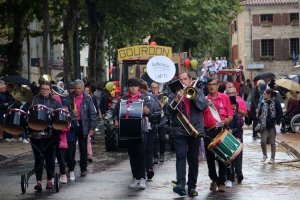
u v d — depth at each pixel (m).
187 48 60.22
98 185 14.05
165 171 16.34
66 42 36.34
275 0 73.25
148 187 13.72
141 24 41.91
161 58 18.53
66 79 36.56
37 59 48.41
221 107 13.05
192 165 12.48
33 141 13.32
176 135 12.32
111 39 52.66
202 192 12.97
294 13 72.94
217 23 56.44
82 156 15.54
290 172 15.98
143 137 13.38
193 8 51.50
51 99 13.34
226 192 12.94
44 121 12.85
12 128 13.05
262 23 73.25
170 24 50.97
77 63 35.50
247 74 73.88
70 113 14.73
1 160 19.39
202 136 12.40
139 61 24.16
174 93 12.52
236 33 79.00
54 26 44.69
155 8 40.47
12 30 45.56
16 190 13.55
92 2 40.81
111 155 20.30
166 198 12.26
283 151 21.34
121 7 40.19
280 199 12.06
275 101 17.80
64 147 14.30
